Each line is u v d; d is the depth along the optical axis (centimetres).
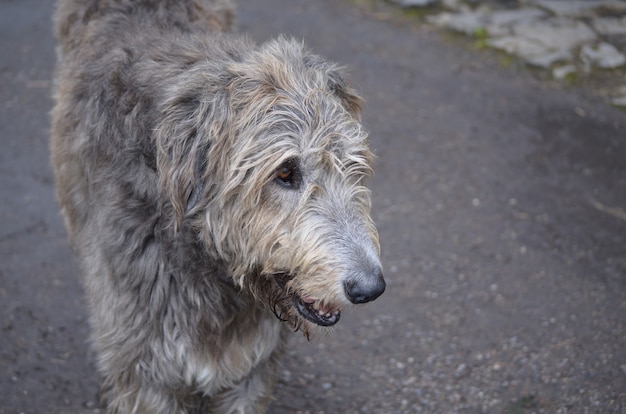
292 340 497
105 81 374
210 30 439
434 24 896
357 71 800
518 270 557
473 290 540
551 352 486
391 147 691
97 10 453
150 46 381
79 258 425
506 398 452
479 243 584
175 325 360
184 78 337
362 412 445
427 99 760
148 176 346
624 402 443
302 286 321
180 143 321
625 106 748
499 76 800
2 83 767
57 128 432
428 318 516
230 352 371
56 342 486
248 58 345
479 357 484
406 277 552
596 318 512
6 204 604
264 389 404
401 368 477
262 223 322
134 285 357
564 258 568
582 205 622
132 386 376
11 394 446
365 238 319
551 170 663
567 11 910
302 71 339
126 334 363
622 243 582
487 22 891
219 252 335
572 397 450
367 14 924
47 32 865
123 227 356
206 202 330
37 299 518
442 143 697
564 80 789
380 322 513
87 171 379
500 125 722
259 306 360
